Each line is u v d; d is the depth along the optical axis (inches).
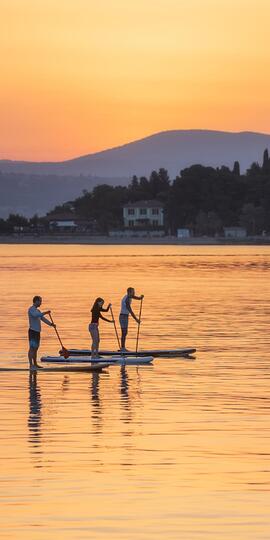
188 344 3671.3
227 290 7086.6
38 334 2979.8
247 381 2746.1
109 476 1672.0
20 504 1508.4
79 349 3474.4
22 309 5315.0
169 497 1549.0
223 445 1904.5
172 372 2947.8
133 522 1424.7
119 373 2942.9
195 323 4539.9
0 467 1727.4
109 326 4429.1
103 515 1456.7
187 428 2069.4
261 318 4805.6
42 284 7770.7
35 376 2876.5
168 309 5388.8
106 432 2022.6
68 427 2074.3
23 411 2271.2
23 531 1384.1
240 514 1462.8
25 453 1831.9
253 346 3607.3
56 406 2342.5
